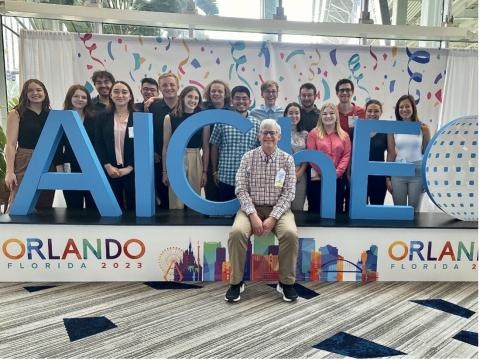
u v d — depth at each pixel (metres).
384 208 2.98
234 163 3.15
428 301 2.48
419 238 2.78
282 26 3.27
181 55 3.47
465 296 2.57
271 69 3.53
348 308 2.37
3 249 2.67
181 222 2.74
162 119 3.37
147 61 3.45
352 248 2.78
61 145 3.30
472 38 3.41
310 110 3.58
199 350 1.88
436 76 3.63
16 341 1.94
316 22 3.30
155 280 2.75
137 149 2.86
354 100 3.62
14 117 3.26
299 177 3.35
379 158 3.49
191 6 3.37
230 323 2.16
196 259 2.75
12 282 2.69
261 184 2.65
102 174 2.88
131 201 3.37
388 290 2.65
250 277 2.79
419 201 3.43
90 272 2.72
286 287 2.47
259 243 2.76
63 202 3.74
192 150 3.34
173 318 2.20
